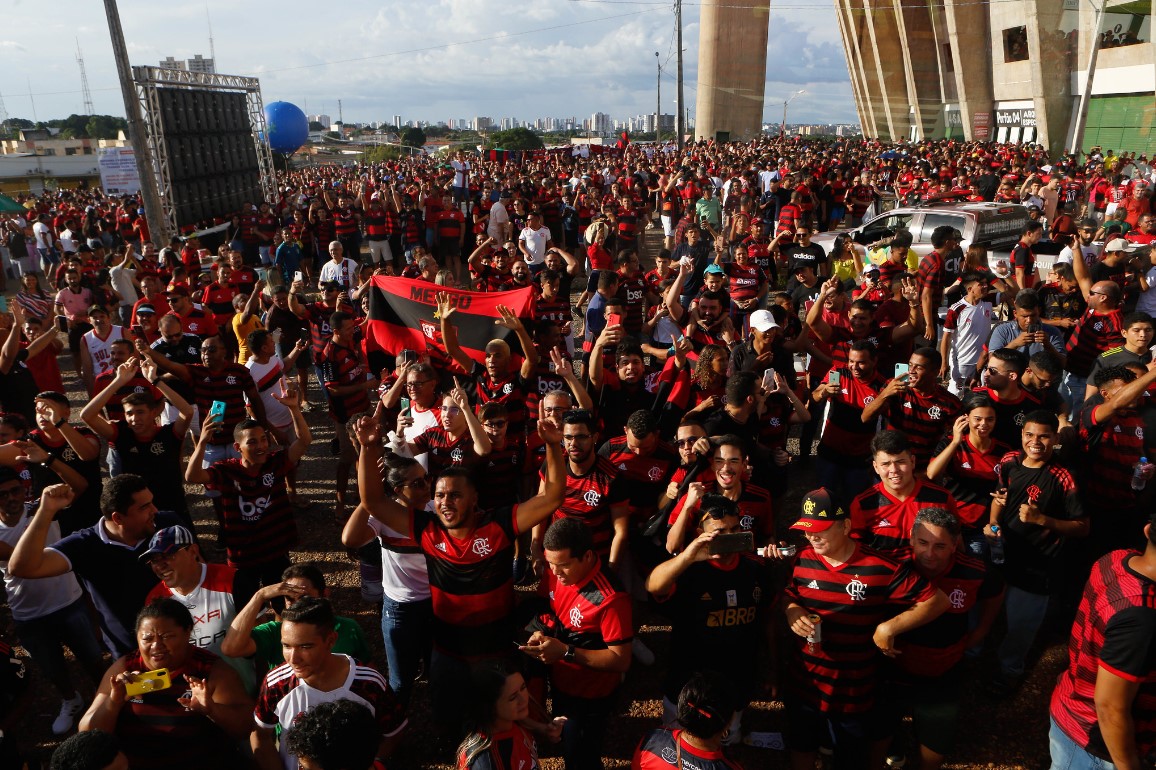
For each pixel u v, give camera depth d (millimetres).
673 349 6930
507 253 12328
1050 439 4512
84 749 2938
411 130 131125
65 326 13047
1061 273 8898
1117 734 3059
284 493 5379
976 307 8141
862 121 78312
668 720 4238
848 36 74250
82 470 5789
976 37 52750
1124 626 2969
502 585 4242
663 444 5434
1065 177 23656
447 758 4633
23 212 29469
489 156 42812
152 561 4086
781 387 5820
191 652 3617
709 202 19844
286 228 18828
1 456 5098
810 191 20719
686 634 4137
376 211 18719
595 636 3920
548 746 4770
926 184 23906
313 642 3391
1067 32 43562
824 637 3869
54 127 114250
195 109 22969
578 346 12812
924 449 5941
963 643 3934
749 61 67125
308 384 11688
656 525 4910
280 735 3512
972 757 4539
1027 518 4539
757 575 4137
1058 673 5184
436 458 5816
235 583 4438
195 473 5230
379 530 4562
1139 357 6039
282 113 36344
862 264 12500
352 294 11672
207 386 6953
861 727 3910
